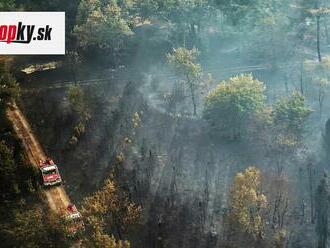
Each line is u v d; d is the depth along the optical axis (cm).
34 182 11612
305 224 10800
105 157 12769
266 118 12988
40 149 12900
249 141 13175
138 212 10275
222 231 10625
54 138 13325
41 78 16362
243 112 12900
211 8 17812
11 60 15925
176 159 12744
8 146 11981
